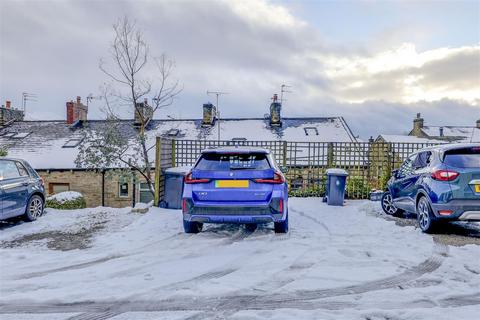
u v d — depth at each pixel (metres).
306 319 2.91
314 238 5.82
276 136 23.39
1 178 7.35
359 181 11.55
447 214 5.80
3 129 25.02
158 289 3.62
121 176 12.78
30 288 3.74
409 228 6.55
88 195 19.17
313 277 3.92
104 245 5.69
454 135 42.19
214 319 2.95
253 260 4.62
